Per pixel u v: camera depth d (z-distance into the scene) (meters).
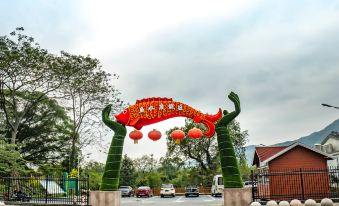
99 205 18.50
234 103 18.81
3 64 34.59
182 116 18.70
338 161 43.22
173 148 51.59
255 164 33.88
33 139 45.41
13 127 37.62
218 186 39.44
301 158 26.66
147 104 18.59
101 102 39.62
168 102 18.58
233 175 18.31
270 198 23.39
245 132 53.00
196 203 28.05
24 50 34.50
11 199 24.06
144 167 71.88
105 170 18.86
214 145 52.03
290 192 25.95
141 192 43.06
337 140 45.97
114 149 18.83
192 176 55.28
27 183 28.38
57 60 36.16
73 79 37.62
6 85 36.75
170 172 70.38
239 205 18.03
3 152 26.97
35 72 35.78
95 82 38.50
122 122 18.94
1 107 40.03
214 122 19.02
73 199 21.61
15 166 28.44
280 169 26.48
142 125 18.91
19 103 39.81
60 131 46.28
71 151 41.81
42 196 24.69
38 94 38.72
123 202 30.41
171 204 27.12
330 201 17.48
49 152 46.16
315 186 25.78
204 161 53.16
